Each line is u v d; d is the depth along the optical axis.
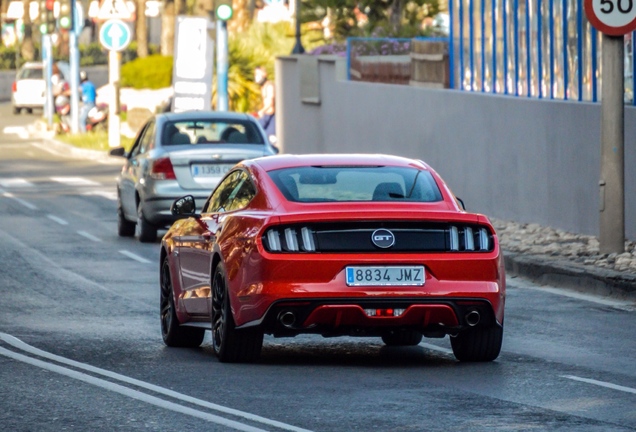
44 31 101.88
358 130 62.28
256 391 19.36
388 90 58.09
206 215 24.11
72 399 18.64
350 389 19.55
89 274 35.84
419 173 22.80
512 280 34.50
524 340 25.11
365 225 21.09
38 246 42.53
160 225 42.66
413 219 21.12
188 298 23.91
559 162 42.28
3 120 119.25
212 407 18.12
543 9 45.97
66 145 90.38
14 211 54.00
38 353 23.14
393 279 20.98
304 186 22.17
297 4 76.19
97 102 108.81
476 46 51.84
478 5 51.56
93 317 28.25
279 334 21.42
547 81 45.78
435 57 55.81
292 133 72.31
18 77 128.38
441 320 21.20
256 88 88.75
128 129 98.94
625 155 38.22
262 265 20.95
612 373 21.30
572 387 19.89
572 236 40.16
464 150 50.06
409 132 55.78
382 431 16.58
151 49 163.38
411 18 77.38
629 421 17.28
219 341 22.42
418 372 21.27
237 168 24.00
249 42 90.44
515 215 45.72
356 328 21.17
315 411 17.83
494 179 47.38
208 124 43.06
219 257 22.44
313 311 20.88
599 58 41.94
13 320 27.61
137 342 24.95
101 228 48.31
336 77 65.38
